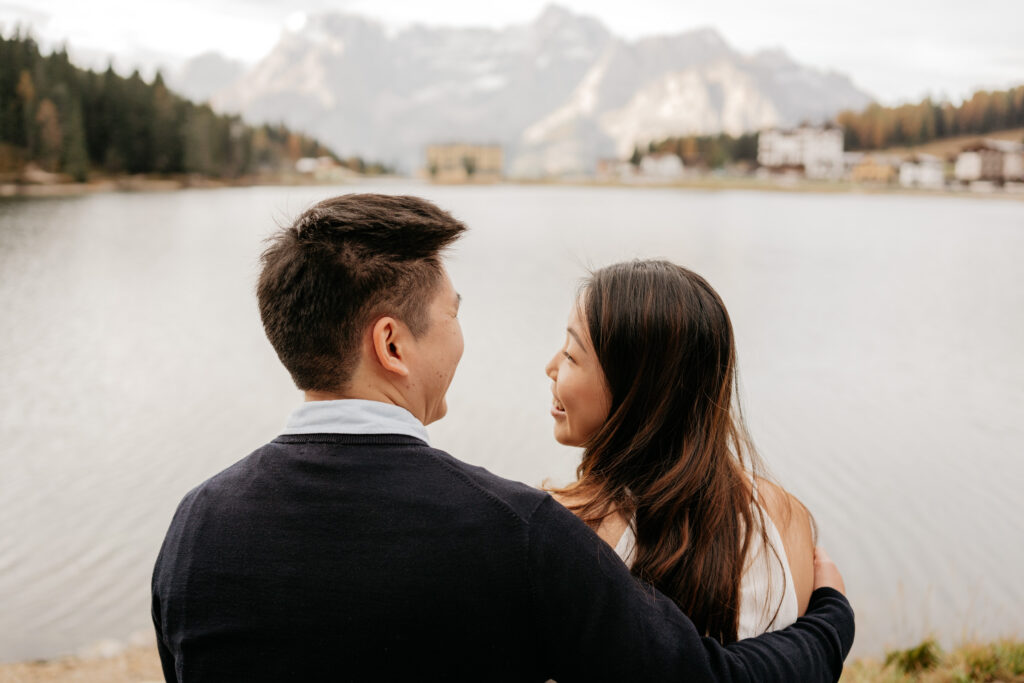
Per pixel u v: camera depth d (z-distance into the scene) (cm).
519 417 1096
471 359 1477
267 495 97
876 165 15875
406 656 90
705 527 116
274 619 91
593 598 92
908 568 683
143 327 1841
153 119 10231
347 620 90
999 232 5644
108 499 805
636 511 121
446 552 91
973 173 14988
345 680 91
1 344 1616
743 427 137
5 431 1038
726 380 127
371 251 100
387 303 101
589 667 92
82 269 2817
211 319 1966
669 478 119
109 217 5234
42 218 4900
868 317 2131
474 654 91
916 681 389
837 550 722
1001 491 870
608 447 129
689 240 4419
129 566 652
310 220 102
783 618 117
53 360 1487
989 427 1128
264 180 12506
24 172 8175
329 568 91
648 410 126
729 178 17925
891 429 1111
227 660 92
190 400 1216
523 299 2228
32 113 8312
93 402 1193
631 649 92
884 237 4997
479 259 3228
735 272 3055
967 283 2870
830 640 113
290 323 102
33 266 2855
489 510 94
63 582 621
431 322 105
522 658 93
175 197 8000
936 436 1080
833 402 1262
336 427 100
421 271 103
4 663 498
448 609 90
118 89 9888
